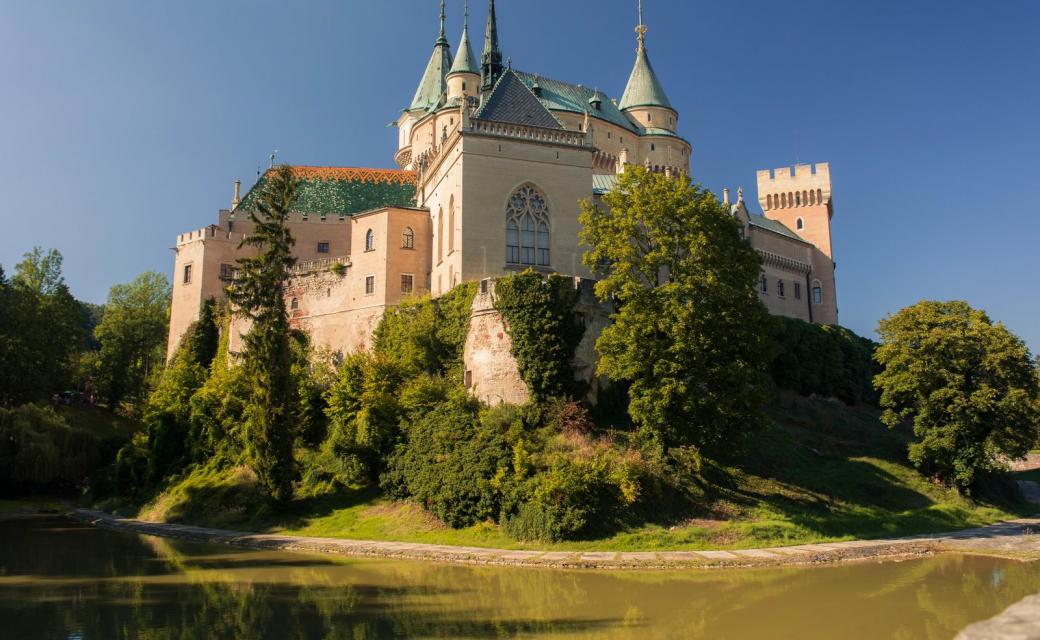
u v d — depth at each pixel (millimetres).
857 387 82312
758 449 55781
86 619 27406
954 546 44594
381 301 66500
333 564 38312
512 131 63594
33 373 76812
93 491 68250
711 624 27328
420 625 26828
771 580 34594
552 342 51000
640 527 42156
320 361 66438
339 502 50219
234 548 43656
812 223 109625
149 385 88188
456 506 44156
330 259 71312
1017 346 59000
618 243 48156
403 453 48656
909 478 59875
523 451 43719
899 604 30578
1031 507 66375
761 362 47438
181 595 31219
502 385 51812
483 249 61031
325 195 89812
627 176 49531
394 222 68188
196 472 60219
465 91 97562
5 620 27219
